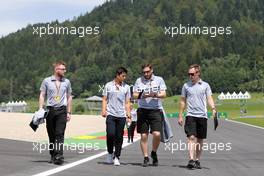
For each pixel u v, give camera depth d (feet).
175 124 181.88
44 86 45.03
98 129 123.54
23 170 39.70
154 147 45.16
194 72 44.27
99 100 407.44
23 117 186.50
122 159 50.98
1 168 40.83
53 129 45.16
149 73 44.91
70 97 45.83
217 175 39.06
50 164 44.06
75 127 133.28
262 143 77.92
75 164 44.65
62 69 45.14
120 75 45.11
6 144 65.92
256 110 506.07
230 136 98.48
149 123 45.09
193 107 44.06
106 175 37.93
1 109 454.40
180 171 41.24
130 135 80.02
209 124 169.58
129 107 45.52
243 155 57.06
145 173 39.52
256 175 39.27
